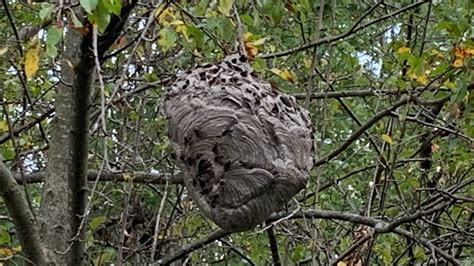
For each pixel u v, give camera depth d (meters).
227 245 6.43
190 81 3.60
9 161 5.46
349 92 5.58
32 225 3.72
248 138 3.36
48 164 4.29
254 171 3.32
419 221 6.32
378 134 6.33
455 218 6.84
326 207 7.08
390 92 5.51
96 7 3.19
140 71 5.77
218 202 3.35
